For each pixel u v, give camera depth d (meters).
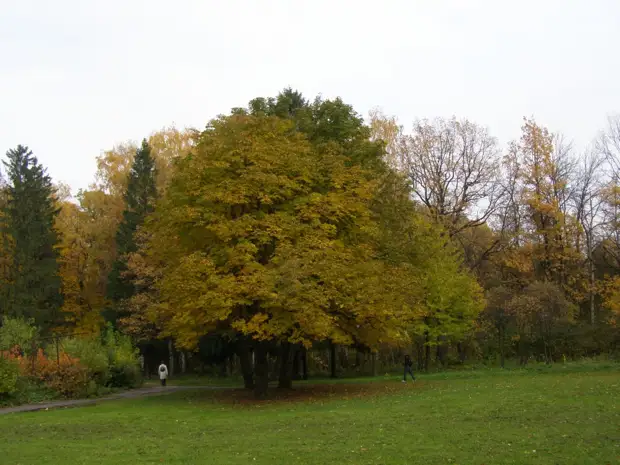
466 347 47.81
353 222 26.41
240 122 27.33
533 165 48.56
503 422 14.90
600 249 51.66
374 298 23.53
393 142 46.84
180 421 17.97
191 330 24.59
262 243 23.89
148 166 51.03
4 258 51.09
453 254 44.81
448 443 12.45
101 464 11.58
